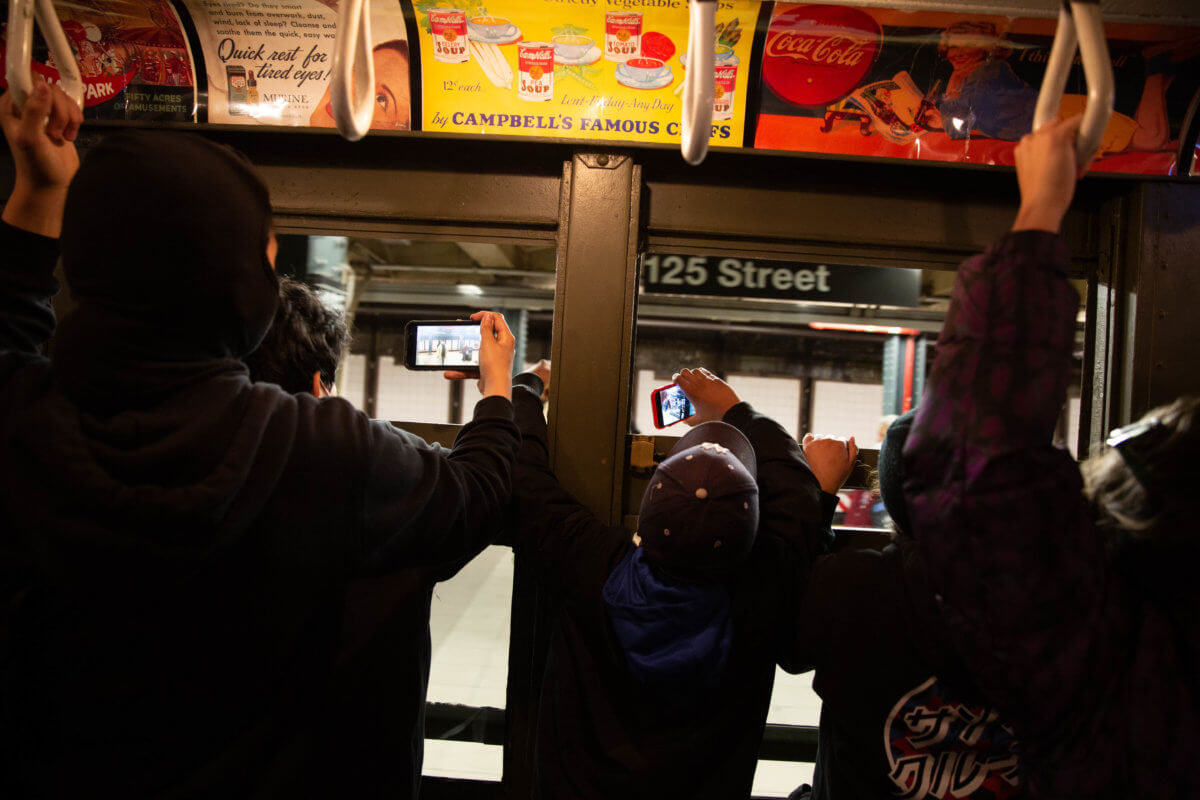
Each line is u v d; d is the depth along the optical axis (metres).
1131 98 1.17
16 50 0.67
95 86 1.22
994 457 0.55
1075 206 1.26
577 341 1.20
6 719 0.59
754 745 0.85
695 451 0.79
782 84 1.18
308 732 0.65
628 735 0.82
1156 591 0.56
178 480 0.53
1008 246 0.58
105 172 0.54
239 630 0.59
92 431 0.53
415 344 1.05
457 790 1.28
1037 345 0.56
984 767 0.71
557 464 1.19
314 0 1.16
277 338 0.82
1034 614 0.55
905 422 0.78
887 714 0.73
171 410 0.55
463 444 0.80
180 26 1.19
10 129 0.68
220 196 0.56
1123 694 0.54
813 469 1.07
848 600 0.76
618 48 1.17
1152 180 1.18
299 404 0.62
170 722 0.58
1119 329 1.21
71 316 0.55
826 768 0.85
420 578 0.78
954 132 1.19
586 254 1.20
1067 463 0.57
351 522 0.61
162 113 1.22
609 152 1.20
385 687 0.74
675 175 1.25
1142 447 0.56
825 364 5.27
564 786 0.85
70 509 0.51
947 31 1.12
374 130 1.19
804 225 1.25
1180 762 0.52
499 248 4.75
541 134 1.20
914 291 3.74
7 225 0.68
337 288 3.98
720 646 0.78
